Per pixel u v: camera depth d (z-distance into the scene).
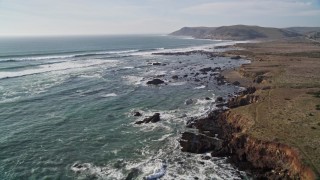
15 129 45.56
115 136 43.59
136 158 36.72
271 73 79.88
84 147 39.88
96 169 34.06
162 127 46.91
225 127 44.06
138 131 45.47
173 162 35.53
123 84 78.81
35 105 57.47
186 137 41.88
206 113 53.25
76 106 57.75
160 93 69.06
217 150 37.44
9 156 36.88
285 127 36.91
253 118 41.09
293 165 29.97
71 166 34.72
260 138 34.56
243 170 33.22
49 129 45.94
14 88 69.75
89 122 49.28
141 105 59.09
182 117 51.50
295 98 49.44
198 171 33.34
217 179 31.66
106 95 66.62
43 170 33.69
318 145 31.53
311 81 65.38
